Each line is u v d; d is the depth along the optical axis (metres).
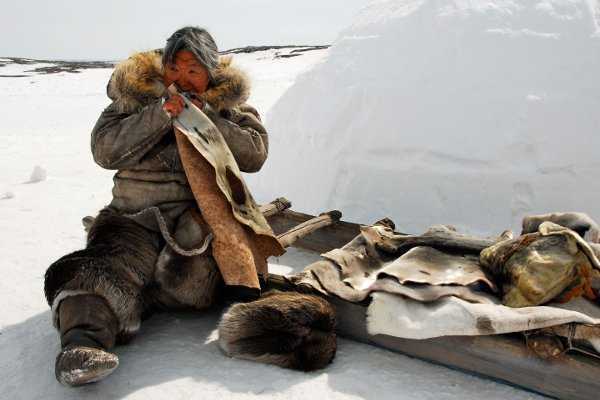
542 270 2.11
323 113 3.75
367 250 2.62
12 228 3.92
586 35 3.16
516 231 3.06
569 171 3.01
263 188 4.32
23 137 8.74
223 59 2.56
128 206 2.36
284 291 2.33
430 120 3.27
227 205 2.32
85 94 17.23
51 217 4.20
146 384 1.98
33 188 5.16
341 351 2.23
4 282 2.96
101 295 2.02
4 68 29.27
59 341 2.30
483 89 3.19
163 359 2.15
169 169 2.40
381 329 2.15
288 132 4.10
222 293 2.46
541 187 3.03
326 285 2.33
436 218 3.20
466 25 3.36
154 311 2.36
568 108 3.04
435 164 3.23
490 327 1.92
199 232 2.28
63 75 23.92
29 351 2.24
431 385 2.01
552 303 2.17
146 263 2.21
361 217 3.43
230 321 2.15
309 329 2.08
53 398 1.92
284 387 1.97
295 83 4.27
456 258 2.44
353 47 3.84
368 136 3.46
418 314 2.08
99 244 2.17
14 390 1.99
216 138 2.33
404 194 3.31
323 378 2.04
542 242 2.18
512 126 3.09
